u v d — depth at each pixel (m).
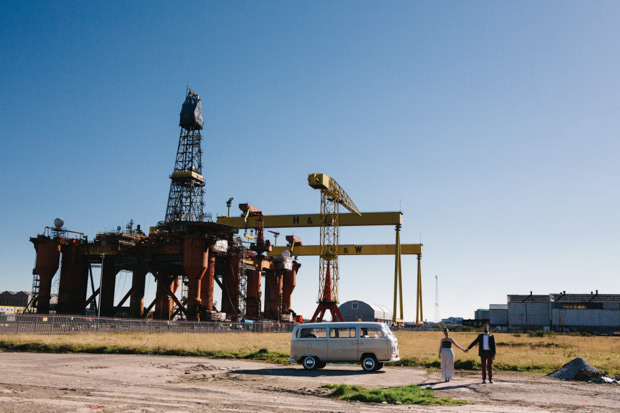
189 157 106.75
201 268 88.19
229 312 101.50
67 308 96.56
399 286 131.12
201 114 108.62
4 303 145.75
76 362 23.69
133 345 34.19
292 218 129.00
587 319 120.12
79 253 98.62
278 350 32.88
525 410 12.37
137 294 100.12
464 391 15.91
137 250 95.62
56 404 11.59
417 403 13.28
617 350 39.00
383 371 21.92
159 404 12.25
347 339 21.97
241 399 13.51
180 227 88.19
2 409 10.62
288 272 128.62
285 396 14.20
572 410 12.52
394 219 126.62
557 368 23.56
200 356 29.84
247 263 106.69
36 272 95.94
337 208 122.31
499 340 62.44
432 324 174.12
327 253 117.81
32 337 39.19
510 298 134.75
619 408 12.99
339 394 14.54
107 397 13.18
